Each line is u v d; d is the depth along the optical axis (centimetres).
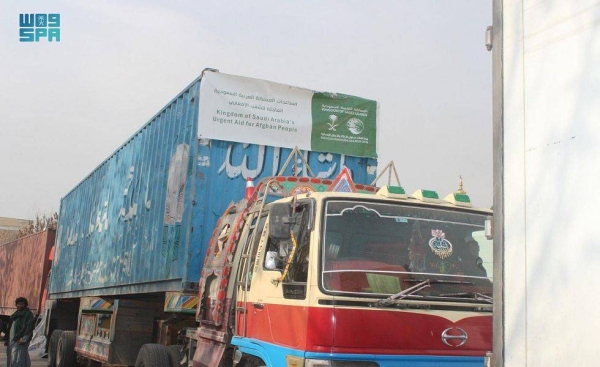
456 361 443
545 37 267
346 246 456
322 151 836
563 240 245
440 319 447
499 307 273
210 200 758
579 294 236
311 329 425
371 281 445
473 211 511
